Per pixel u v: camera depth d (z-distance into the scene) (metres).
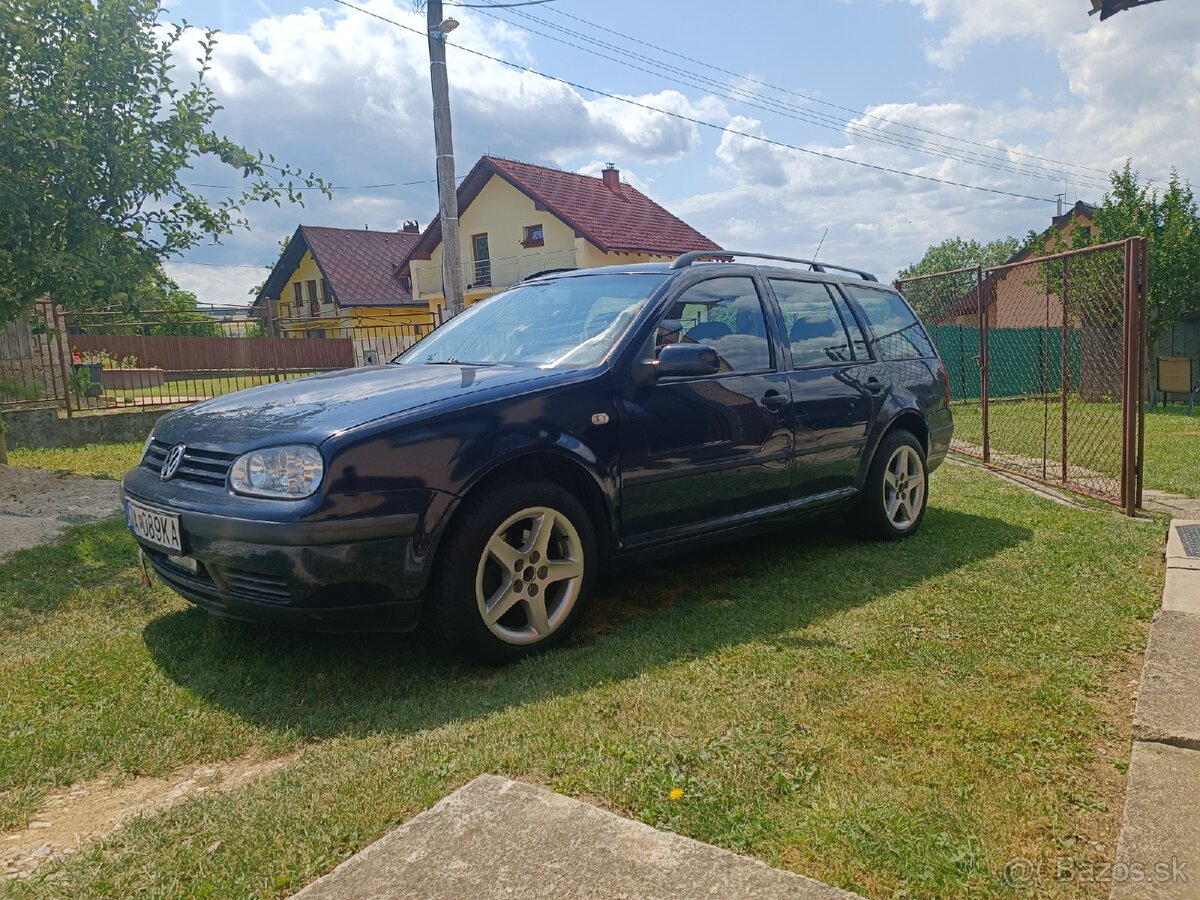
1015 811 2.14
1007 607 3.76
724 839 2.02
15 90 6.80
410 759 2.44
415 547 2.96
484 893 1.76
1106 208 18.52
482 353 4.16
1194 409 15.07
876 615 3.67
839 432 4.66
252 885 1.88
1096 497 6.40
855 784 2.26
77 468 7.76
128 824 2.17
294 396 3.46
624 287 4.15
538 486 3.29
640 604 4.01
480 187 29.23
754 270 4.60
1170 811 2.06
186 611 3.91
